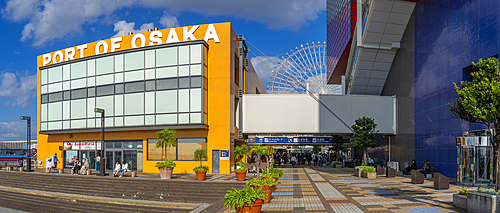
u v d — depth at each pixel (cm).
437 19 2806
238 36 3497
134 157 3183
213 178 2500
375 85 4144
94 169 3381
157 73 3006
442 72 2689
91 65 3284
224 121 3000
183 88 2927
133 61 3097
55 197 2136
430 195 1625
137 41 3178
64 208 1941
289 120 3612
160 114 2962
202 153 2795
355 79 4100
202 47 2920
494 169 1819
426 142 2942
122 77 3127
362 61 3912
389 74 3975
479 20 2197
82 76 3331
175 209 1680
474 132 2206
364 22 3694
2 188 2523
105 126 3147
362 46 3753
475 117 1200
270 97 3634
